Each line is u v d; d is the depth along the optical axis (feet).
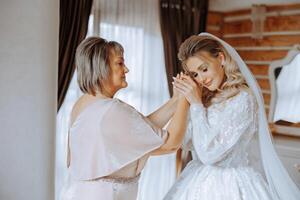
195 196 7.02
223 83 7.00
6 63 6.18
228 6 15.02
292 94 13.52
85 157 6.46
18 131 6.28
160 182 13.88
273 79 13.96
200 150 6.61
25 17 6.21
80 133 6.50
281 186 7.53
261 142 7.40
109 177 6.46
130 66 13.12
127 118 6.37
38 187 6.44
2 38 6.15
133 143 6.38
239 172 7.10
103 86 6.57
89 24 12.07
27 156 6.34
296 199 7.57
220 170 7.11
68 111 11.68
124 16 12.87
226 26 15.64
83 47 6.51
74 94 11.74
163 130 6.63
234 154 7.05
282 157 12.69
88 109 6.48
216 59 6.91
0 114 6.21
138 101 13.39
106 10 12.43
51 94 6.48
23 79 6.25
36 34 6.27
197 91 6.79
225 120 6.61
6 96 6.21
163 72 13.87
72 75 11.15
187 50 6.93
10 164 6.28
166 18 13.51
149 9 13.46
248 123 6.75
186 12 13.91
